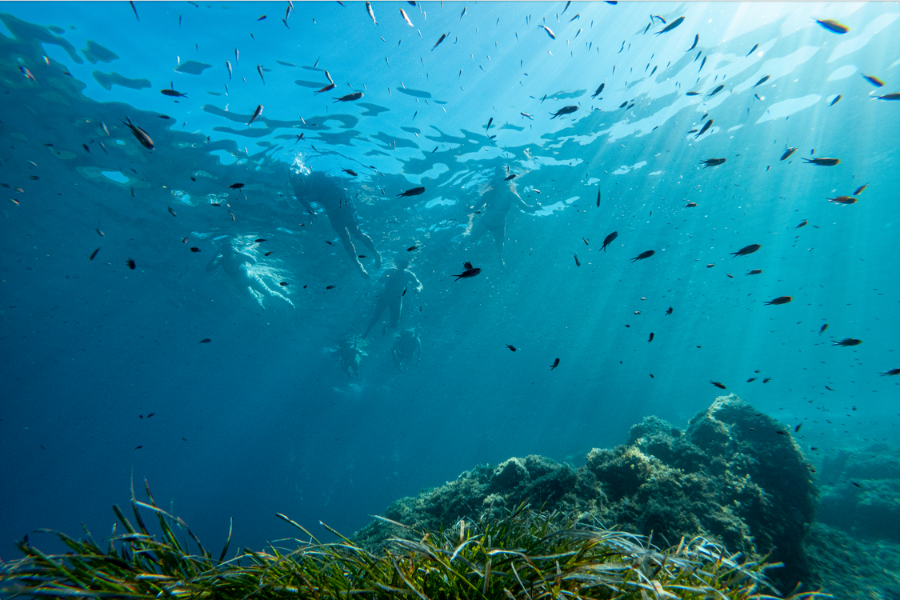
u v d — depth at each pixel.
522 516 2.33
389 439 37.06
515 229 18.42
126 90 9.02
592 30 9.72
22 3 7.12
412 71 9.75
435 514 5.36
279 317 24.95
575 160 14.68
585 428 45.28
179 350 31.31
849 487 12.02
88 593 1.22
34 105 9.29
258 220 14.50
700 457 5.96
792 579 4.98
